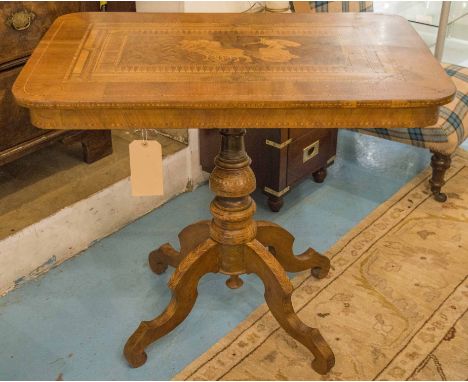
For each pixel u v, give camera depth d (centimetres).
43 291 180
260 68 119
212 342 163
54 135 199
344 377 151
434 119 112
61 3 182
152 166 128
